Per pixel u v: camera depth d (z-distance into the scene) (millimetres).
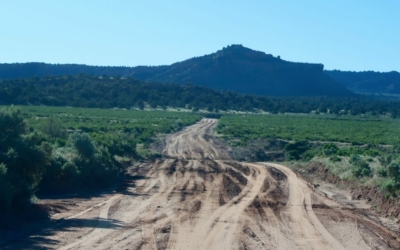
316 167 42062
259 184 32750
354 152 48625
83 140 31109
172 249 15664
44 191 25875
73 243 16094
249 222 20312
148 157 50375
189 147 62062
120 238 16891
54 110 114250
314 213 22922
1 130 23172
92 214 21328
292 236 18078
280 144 62719
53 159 26641
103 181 31031
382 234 18969
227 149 60750
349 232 19078
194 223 19828
